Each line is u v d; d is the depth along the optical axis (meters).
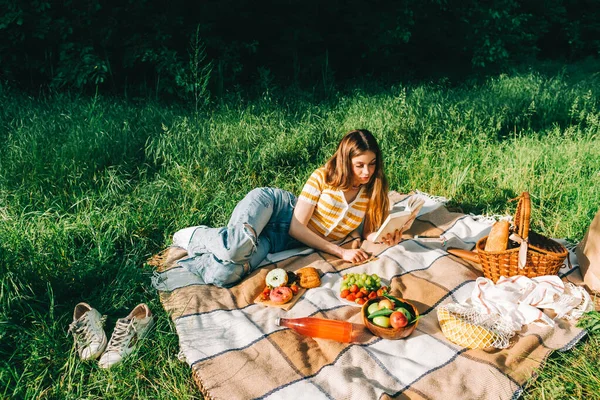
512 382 2.63
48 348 2.91
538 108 7.79
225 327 3.11
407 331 2.95
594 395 2.56
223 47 8.45
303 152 5.87
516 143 6.25
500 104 7.73
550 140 6.40
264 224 3.72
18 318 3.10
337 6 9.85
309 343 2.96
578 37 14.68
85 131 5.50
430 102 7.61
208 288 3.50
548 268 3.30
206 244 3.63
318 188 3.81
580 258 3.68
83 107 6.35
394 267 3.68
